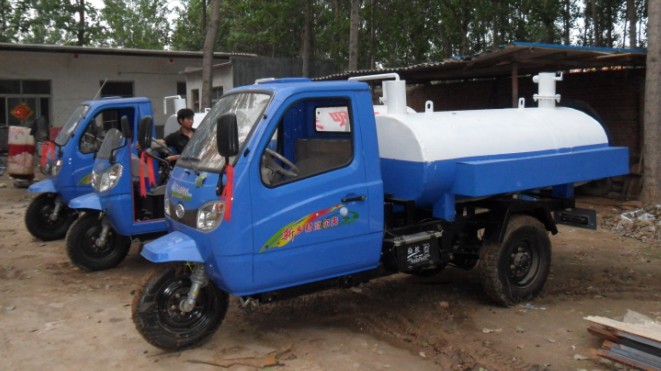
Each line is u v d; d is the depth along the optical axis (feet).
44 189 28.19
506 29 85.40
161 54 77.20
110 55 76.48
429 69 41.75
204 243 14.88
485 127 18.78
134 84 78.79
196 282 15.67
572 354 15.76
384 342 16.80
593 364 15.12
